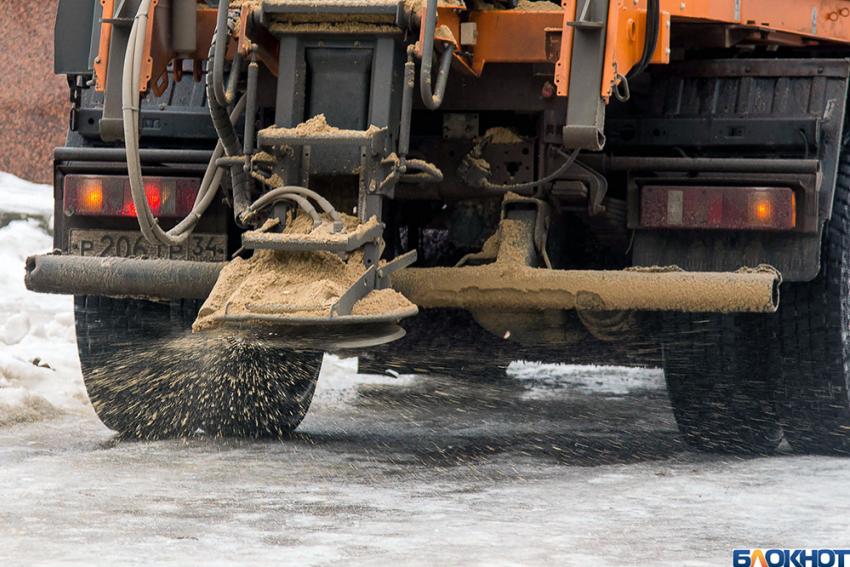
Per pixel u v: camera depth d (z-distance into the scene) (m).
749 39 18.00
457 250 19.06
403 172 14.80
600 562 10.77
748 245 16.52
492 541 11.53
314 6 14.66
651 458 17.69
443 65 14.87
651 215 16.56
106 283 16.25
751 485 15.07
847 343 17.34
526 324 16.50
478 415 22.86
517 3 16.45
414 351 19.08
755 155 17.31
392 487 14.59
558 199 16.95
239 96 17.16
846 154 17.92
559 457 17.61
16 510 12.65
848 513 13.23
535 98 16.41
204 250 17.11
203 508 12.95
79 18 16.80
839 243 17.27
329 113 15.04
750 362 17.69
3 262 45.47
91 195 17.02
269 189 15.29
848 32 19.17
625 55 15.57
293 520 12.39
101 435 18.73
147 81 15.62
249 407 18.89
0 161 55.53
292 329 14.19
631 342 17.95
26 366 23.72
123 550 10.91
